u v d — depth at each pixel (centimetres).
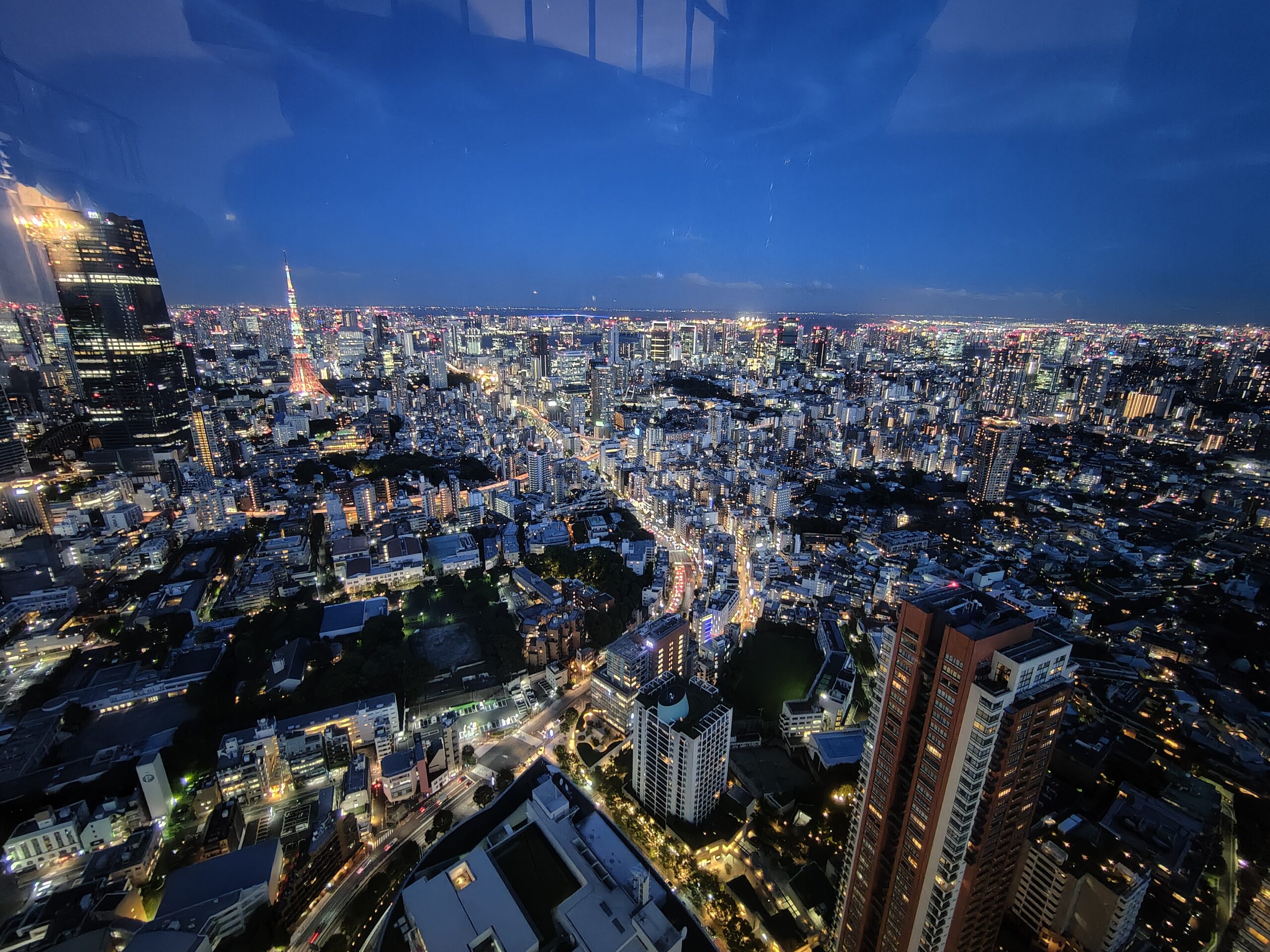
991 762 9469
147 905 15062
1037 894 13488
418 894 9969
